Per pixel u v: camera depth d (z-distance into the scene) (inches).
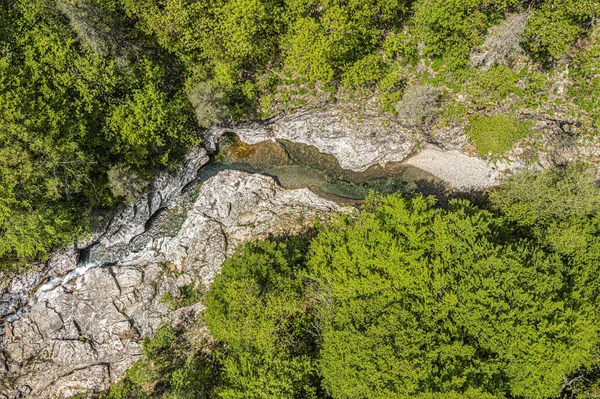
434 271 890.1
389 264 898.1
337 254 976.3
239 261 1069.8
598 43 1222.9
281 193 1457.9
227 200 1461.6
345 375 852.6
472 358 810.2
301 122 1469.0
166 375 1218.6
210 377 1170.0
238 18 1126.4
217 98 1298.0
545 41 1144.2
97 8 1088.8
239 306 949.8
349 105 1427.2
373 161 1448.1
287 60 1248.8
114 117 1198.9
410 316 855.7
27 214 1109.1
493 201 1232.8
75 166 1176.2
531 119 1322.6
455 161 1396.4
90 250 1432.1
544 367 800.3
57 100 1110.4
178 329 1294.3
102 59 1157.7
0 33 1085.1
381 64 1341.0
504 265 879.1
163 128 1307.8
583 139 1295.5
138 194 1342.3
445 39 1237.1
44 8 1118.4
